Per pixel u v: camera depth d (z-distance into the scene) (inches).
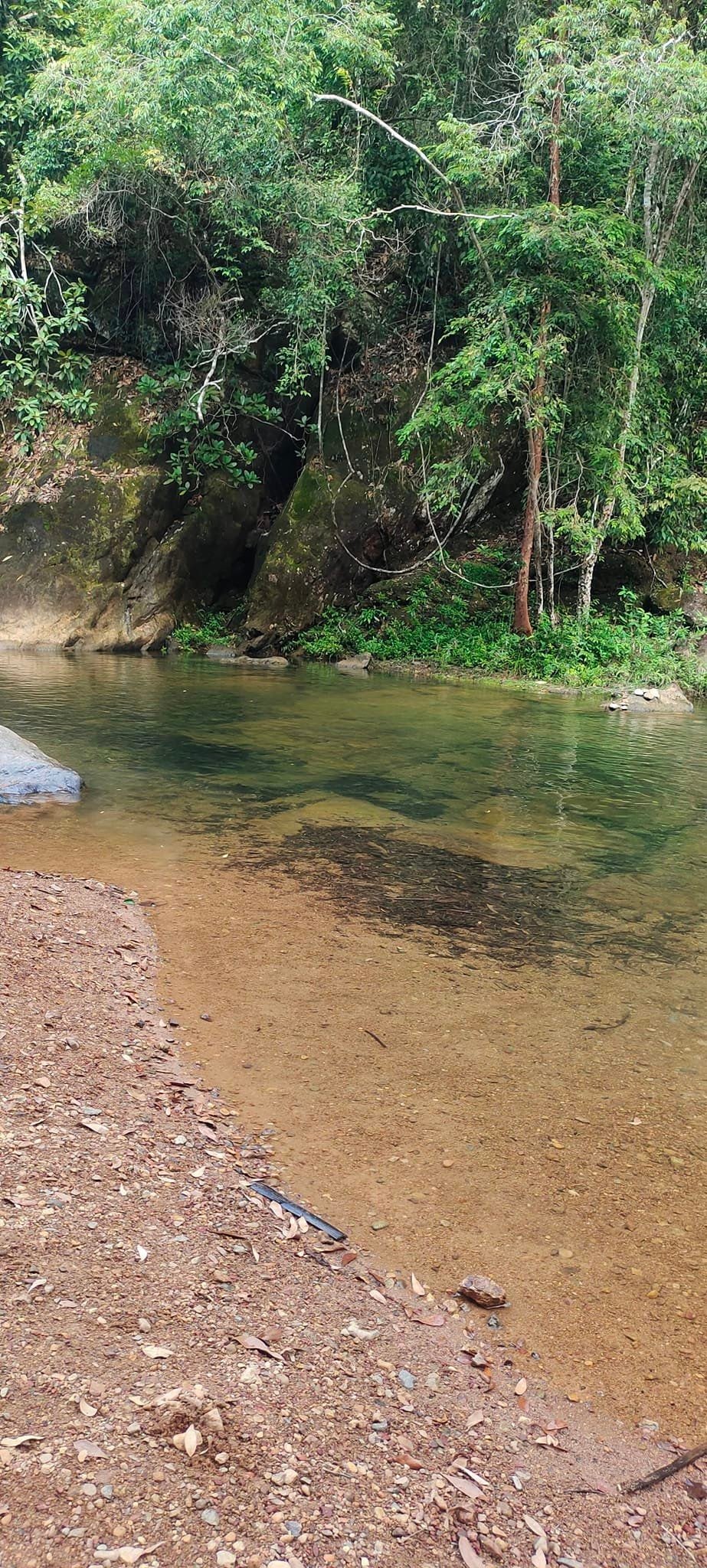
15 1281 99.6
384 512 761.0
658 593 748.6
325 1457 84.8
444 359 775.7
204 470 760.3
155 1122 137.9
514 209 647.8
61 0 747.4
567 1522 84.0
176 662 687.7
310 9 676.7
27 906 210.2
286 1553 74.6
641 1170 136.3
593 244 604.1
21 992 169.0
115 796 318.3
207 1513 76.4
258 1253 113.3
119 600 728.3
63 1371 88.0
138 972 188.7
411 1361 100.6
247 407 750.5
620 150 667.4
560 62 625.9
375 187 757.3
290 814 309.4
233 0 614.5
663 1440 95.0
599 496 690.8
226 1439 83.9
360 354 791.1
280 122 664.4
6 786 303.9
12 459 749.3
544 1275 115.8
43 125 740.7
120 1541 72.5
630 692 618.2
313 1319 103.7
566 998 189.8
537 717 524.7
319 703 527.5
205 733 425.4
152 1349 93.4
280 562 738.8
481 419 664.4
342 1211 124.1
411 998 185.3
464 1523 81.5
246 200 691.4
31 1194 114.7
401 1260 116.3
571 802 345.1
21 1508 73.5
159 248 749.3
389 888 247.1
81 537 721.0
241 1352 95.9
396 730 458.9
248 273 767.7
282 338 778.2
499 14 709.3
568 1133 144.0
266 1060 159.8
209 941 206.4
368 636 749.9
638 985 197.3
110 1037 160.2
